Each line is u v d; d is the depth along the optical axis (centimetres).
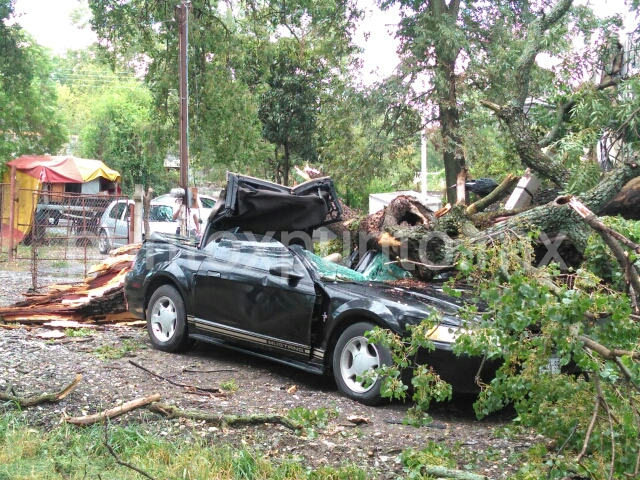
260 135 2383
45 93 2938
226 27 2256
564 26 1216
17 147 2552
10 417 496
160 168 2745
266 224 747
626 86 745
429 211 763
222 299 688
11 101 2597
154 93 2280
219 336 697
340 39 2062
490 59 1844
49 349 723
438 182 3978
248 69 2520
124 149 3403
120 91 4519
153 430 484
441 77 1758
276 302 640
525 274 382
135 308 793
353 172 1952
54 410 520
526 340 381
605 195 703
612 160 909
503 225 717
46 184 2019
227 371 675
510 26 1914
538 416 396
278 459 439
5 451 431
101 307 894
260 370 684
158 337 752
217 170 2566
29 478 396
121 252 1052
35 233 1345
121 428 472
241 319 670
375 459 450
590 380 403
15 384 584
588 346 350
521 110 802
